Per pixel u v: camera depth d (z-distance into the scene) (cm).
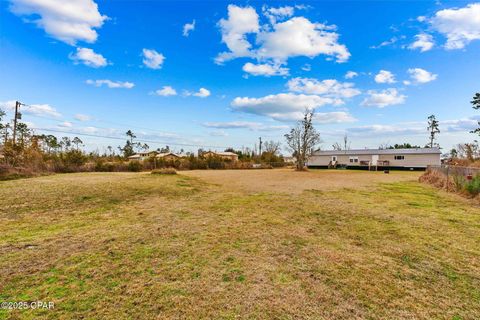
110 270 313
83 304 240
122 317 221
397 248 412
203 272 314
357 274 316
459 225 554
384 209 718
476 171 984
